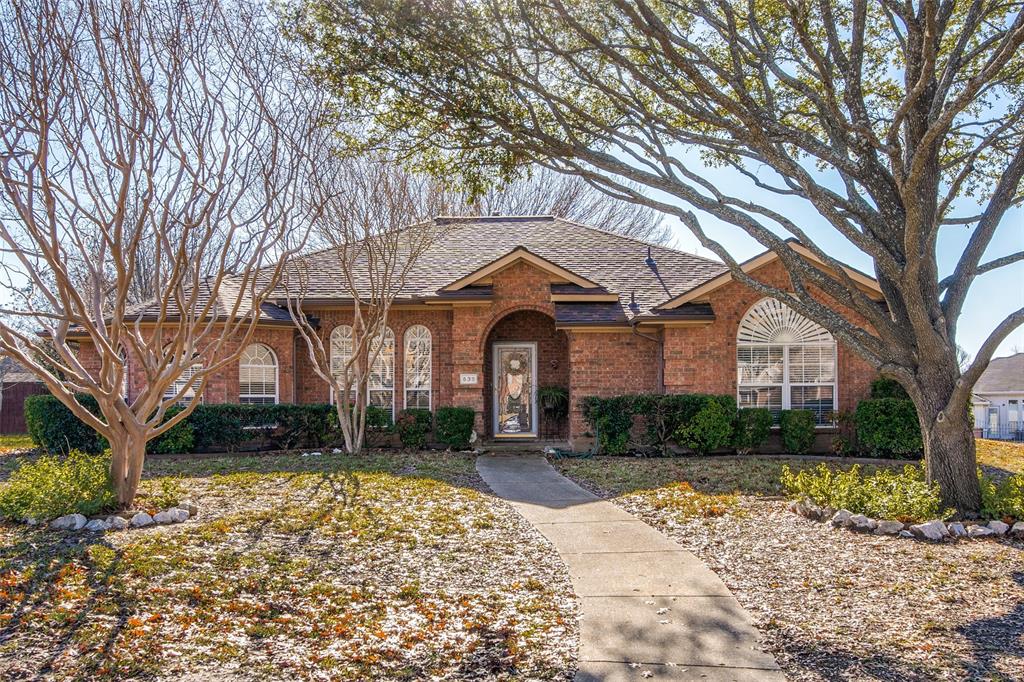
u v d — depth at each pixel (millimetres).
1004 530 8453
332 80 9570
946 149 12156
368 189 15797
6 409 28672
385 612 6164
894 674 4949
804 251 16125
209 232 9156
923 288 9695
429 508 9914
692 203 10289
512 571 7410
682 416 15898
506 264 17781
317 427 16797
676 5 10500
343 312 18469
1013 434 37031
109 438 9094
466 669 5094
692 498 10656
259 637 5535
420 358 18578
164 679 4797
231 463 14000
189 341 9367
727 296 16719
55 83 8453
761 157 10602
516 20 9703
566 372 19594
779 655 5324
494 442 18906
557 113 10086
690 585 6953
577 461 15117
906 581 6832
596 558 7879
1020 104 10391
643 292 18375
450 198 27234
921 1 9641
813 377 16828
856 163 10242
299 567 7176
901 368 9742
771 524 9102
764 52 10945
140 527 8398
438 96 9742
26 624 5535
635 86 11891
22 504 8516
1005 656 5191
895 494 9125
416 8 9039
